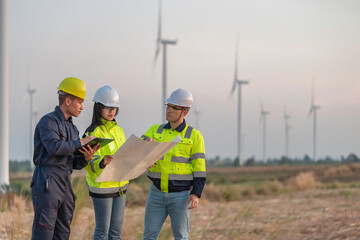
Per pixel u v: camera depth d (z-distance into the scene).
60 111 4.42
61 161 4.31
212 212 11.11
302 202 13.52
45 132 4.23
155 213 5.30
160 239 6.23
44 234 4.21
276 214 10.09
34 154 4.33
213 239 7.32
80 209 6.12
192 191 5.18
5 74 18.08
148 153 4.68
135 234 6.45
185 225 5.30
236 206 12.93
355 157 59.00
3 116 17.69
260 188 22.61
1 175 16.98
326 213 10.30
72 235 6.05
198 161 5.21
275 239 7.57
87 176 5.09
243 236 7.53
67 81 4.41
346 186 25.70
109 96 4.96
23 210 6.35
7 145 17.31
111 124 5.03
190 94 5.25
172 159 5.22
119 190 5.14
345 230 8.07
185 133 5.27
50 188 4.23
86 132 4.96
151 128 5.51
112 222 5.17
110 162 4.67
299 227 8.38
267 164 86.94
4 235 5.98
